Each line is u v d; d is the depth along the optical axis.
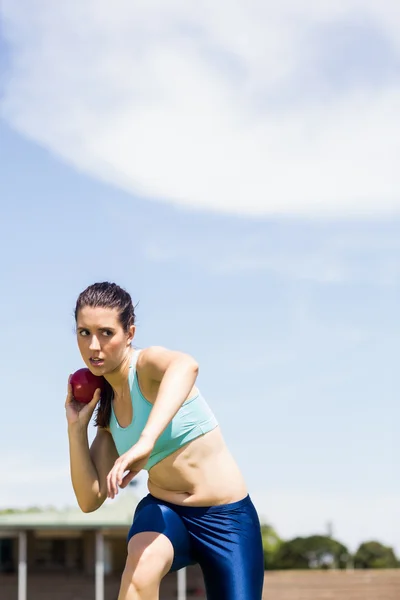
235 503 4.16
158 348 4.04
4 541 37.62
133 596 3.91
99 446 4.42
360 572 39.88
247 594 4.09
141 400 4.05
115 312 4.00
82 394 4.26
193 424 4.10
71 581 36.94
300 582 38.47
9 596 35.84
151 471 4.18
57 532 37.81
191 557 4.18
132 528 4.11
